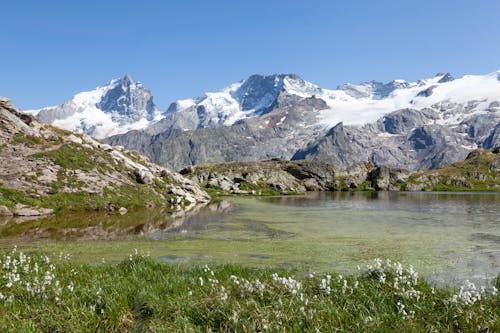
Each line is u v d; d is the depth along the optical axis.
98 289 13.73
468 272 21.62
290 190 167.62
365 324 10.29
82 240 33.09
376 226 44.31
